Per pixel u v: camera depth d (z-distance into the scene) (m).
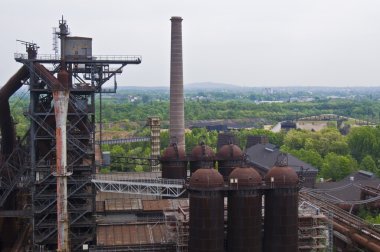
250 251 70.44
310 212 79.00
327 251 77.56
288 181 71.38
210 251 69.06
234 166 95.62
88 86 80.81
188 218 73.94
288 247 71.75
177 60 127.44
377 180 122.00
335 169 150.25
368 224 82.69
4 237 90.50
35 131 78.25
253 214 70.50
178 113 127.62
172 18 125.62
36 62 78.44
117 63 81.62
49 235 77.88
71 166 77.25
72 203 80.69
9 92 83.38
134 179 89.62
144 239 77.44
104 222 81.94
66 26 78.94
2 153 89.38
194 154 97.00
